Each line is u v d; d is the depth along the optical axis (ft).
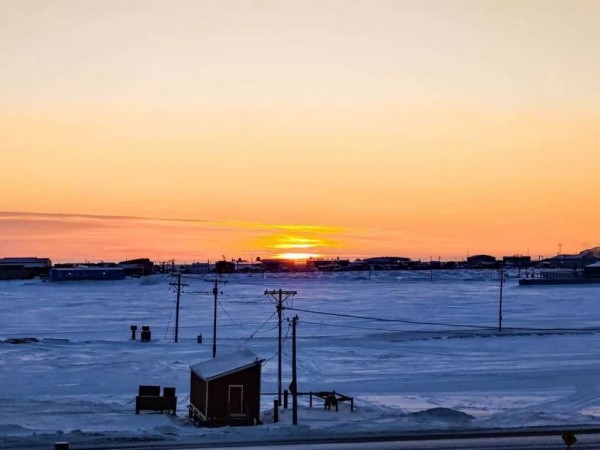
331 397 152.15
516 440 114.01
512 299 527.40
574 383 186.91
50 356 229.25
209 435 116.57
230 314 408.46
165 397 143.54
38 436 113.50
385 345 263.08
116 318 386.11
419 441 112.78
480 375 198.90
